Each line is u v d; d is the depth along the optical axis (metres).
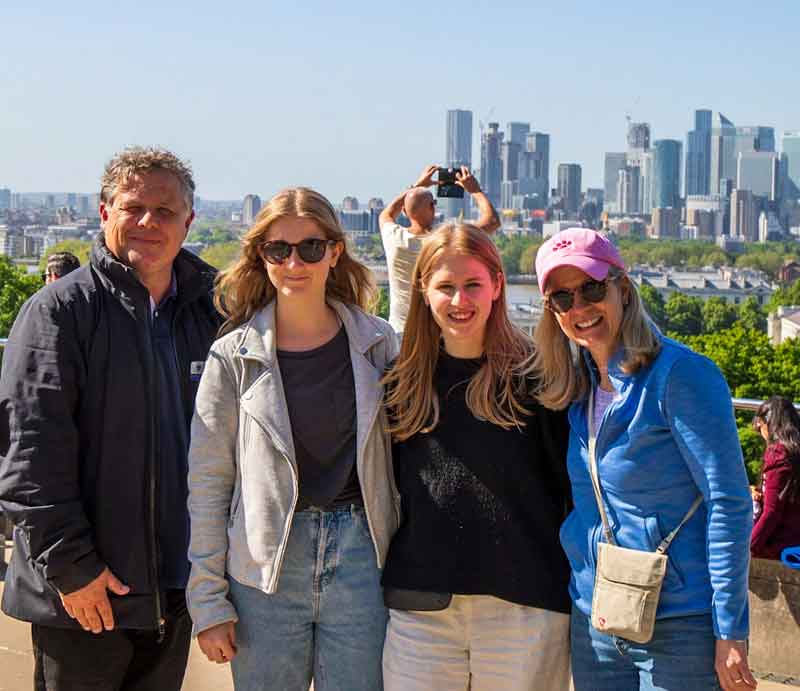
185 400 3.38
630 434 2.83
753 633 4.50
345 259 3.26
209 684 4.29
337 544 3.07
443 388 3.05
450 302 2.96
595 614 2.85
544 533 3.02
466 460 3.01
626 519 2.85
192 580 3.11
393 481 3.15
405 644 3.05
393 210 6.65
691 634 2.81
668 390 2.79
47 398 3.07
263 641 3.08
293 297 3.11
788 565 4.40
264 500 3.04
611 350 2.89
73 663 3.25
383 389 3.12
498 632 3.02
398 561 3.07
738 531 2.74
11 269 71.06
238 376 3.12
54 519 3.03
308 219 3.08
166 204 3.28
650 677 2.85
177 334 3.39
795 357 63.53
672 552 2.81
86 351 3.16
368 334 3.17
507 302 3.06
